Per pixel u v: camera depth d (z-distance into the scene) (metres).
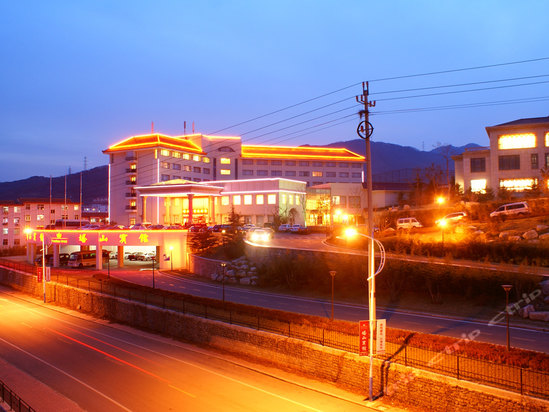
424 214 70.19
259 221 104.62
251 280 55.78
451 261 42.81
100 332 39.97
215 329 33.94
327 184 116.50
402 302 41.38
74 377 27.41
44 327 42.16
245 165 140.25
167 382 26.19
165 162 121.88
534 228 49.44
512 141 76.38
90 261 76.06
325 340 27.52
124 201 125.06
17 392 24.81
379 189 113.12
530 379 19.45
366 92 24.72
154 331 39.69
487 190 73.69
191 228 79.62
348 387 24.31
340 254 48.62
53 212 129.00
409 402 21.30
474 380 19.91
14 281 68.19
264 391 24.38
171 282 59.41
